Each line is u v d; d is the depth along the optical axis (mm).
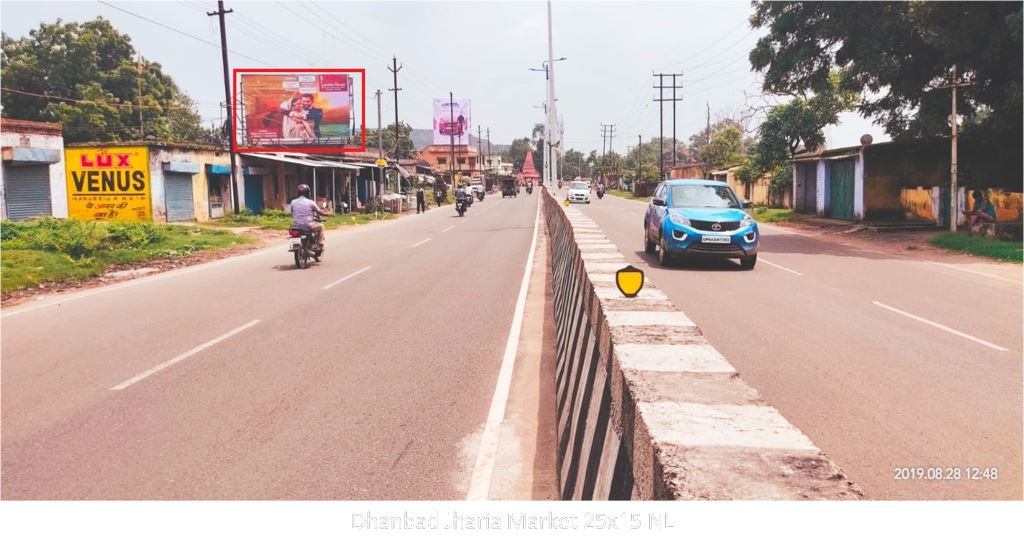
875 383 5648
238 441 4508
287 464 4113
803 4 19734
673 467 1495
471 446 4410
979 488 3662
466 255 16469
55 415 5090
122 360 6723
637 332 2793
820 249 17125
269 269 14234
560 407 4617
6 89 37562
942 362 6309
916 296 10047
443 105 90375
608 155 114750
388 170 50219
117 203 24938
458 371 6215
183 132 48688
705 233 12828
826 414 4887
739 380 2121
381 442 4477
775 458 1536
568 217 12836
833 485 1402
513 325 8266
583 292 4883
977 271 12883
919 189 23266
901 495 3594
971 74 19516
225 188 29906
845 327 7848
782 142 31812
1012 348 6848
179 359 6715
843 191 26625
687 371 2229
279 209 34094
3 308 10086
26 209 21750
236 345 7293
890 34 18688
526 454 4297
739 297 9891
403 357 6734
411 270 13680
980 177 22453
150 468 4070
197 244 18406
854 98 27594
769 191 36594
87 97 39906
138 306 9867
